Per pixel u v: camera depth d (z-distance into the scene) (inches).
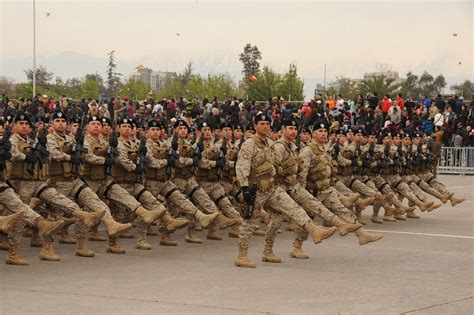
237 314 320.2
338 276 415.2
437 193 740.0
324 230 431.8
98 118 485.1
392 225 676.7
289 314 322.7
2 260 442.6
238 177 425.4
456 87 3065.9
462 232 633.6
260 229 593.9
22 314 311.3
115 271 414.9
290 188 457.4
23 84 2401.6
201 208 540.4
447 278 418.3
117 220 533.0
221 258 469.1
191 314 317.7
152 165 510.3
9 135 418.6
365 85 2760.8
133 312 318.7
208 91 3048.7
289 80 2561.5
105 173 480.7
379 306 342.6
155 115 1191.6
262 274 414.9
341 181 650.2
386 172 698.2
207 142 555.8
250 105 1301.7
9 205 418.9
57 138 458.0
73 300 339.0
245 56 3641.7
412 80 3223.4
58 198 442.6
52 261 442.0
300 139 576.7
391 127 977.5
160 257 468.8
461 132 1370.6
